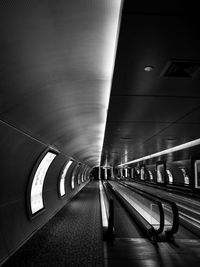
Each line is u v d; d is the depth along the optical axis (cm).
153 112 668
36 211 931
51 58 412
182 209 1295
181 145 1352
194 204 1199
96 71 493
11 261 598
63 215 1224
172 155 1642
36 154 758
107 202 1534
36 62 405
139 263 534
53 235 841
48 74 460
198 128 874
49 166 1073
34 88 478
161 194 1812
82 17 331
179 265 525
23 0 281
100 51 419
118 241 696
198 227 852
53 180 1284
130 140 1212
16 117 514
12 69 387
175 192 1609
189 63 376
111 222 720
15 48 353
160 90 500
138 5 245
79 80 529
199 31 291
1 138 500
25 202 768
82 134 1128
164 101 571
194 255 583
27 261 599
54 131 793
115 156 2394
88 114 806
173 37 305
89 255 642
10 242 643
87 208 1461
